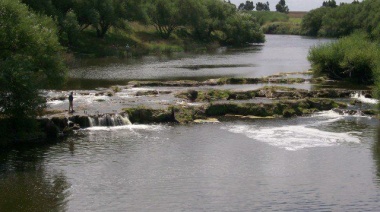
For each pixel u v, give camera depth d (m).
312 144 52.94
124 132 56.91
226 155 49.09
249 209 36.59
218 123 61.91
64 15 124.94
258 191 40.06
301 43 195.75
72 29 121.19
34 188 39.75
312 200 38.34
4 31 52.91
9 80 49.50
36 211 35.47
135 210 36.09
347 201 38.22
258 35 193.75
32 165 45.28
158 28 174.75
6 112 51.00
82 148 50.56
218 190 40.12
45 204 36.72
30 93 51.22
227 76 96.88
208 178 42.78
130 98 70.88
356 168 45.59
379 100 66.81
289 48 170.88
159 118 61.88
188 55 142.62
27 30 55.03
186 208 36.62
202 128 59.31
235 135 56.31
